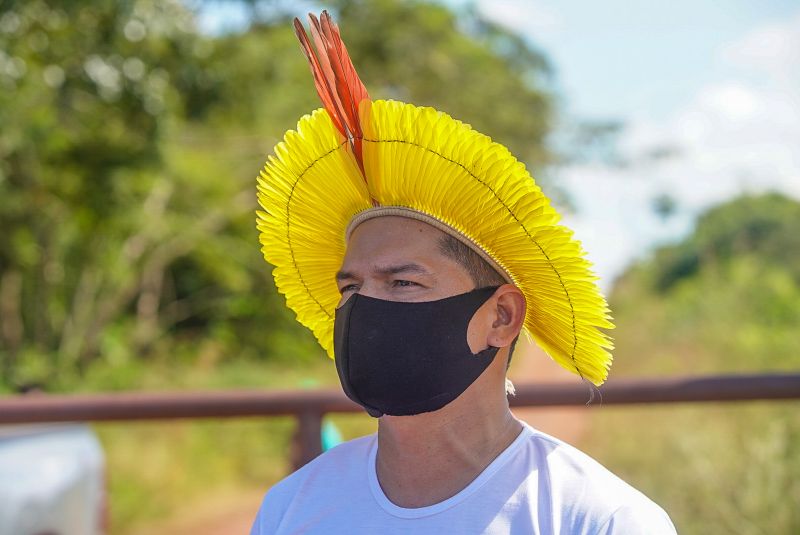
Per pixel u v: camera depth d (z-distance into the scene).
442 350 1.66
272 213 1.99
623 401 3.00
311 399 3.08
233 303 17.67
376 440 1.83
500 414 1.72
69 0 9.98
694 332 15.04
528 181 1.62
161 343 16.81
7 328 14.11
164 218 15.34
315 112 1.84
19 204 12.52
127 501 8.62
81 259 14.52
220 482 9.68
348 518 1.71
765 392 2.94
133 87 10.87
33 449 4.20
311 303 2.08
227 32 12.78
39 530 4.03
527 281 1.74
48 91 10.82
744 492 5.32
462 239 1.70
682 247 30.56
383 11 19.14
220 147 17.00
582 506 1.55
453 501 1.62
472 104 21.81
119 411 3.12
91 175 11.92
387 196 1.73
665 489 5.68
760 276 17.55
